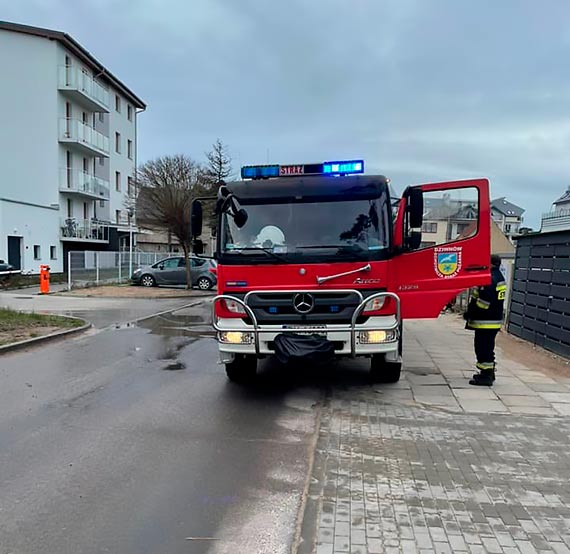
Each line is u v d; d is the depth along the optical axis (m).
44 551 2.95
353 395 6.19
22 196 31.44
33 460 4.25
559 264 8.39
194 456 4.34
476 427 5.00
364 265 5.65
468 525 3.16
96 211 38.28
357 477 3.86
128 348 9.49
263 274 5.75
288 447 4.55
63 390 6.48
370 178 5.88
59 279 27.69
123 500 3.56
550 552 2.87
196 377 7.20
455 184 5.75
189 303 18.12
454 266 5.79
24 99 31.36
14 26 30.66
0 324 11.27
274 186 5.96
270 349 5.78
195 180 31.59
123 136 43.09
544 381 6.75
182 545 3.00
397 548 2.91
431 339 10.26
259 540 3.05
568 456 4.26
